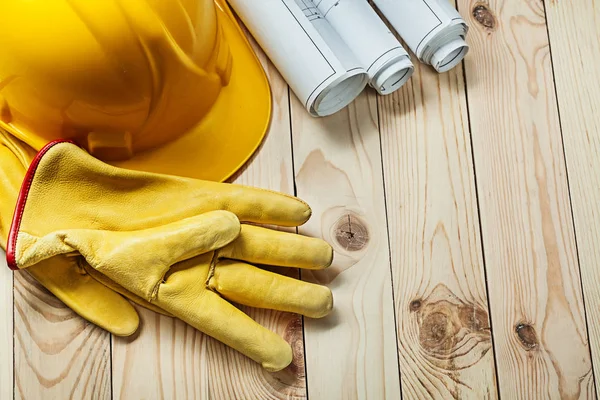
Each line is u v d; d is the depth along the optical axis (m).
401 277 0.94
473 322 0.94
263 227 0.91
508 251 0.96
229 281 0.84
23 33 0.73
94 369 0.88
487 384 0.93
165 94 0.82
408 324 0.93
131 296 0.87
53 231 0.81
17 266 0.79
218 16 0.94
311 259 0.88
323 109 0.92
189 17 0.78
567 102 0.99
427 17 0.90
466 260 0.95
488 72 0.99
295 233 0.93
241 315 0.85
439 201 0.96
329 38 0.89
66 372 0.88
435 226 0.96
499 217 0.96
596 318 0.96
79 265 0.85
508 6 1.00
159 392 0.89
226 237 0.83
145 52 0.76
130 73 0.77
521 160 0.98
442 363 0.93
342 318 0.93
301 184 0.95
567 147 0.98
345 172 0.95
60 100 0.78
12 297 0.88
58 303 0.88
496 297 0.95
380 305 0.93
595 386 0.94
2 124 0.85
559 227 0.97
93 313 0.86
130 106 0.80
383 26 0.91
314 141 0.96
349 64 0.87
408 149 0.97
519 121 0.98
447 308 0.94
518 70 0.99
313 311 0.87
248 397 0.90
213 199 0.86
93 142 0.84
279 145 0.95
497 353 0.94
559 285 0.96
